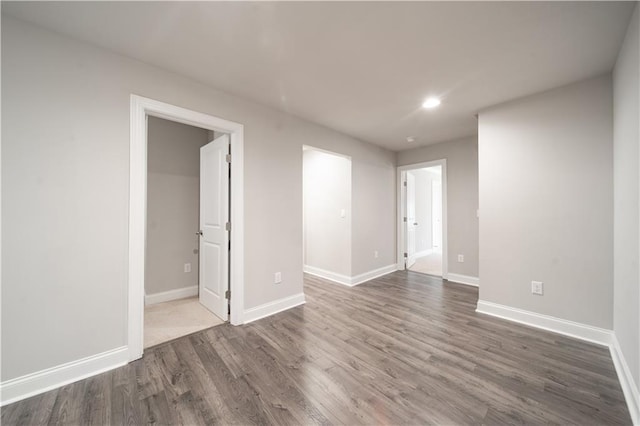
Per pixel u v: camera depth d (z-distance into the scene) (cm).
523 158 255
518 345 215
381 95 253
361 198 415
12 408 146
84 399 153
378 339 226
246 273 260
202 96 228
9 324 151
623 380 163
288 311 290
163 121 336
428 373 178
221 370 182
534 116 249
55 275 164
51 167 163
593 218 220
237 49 183
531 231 251
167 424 136
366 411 144
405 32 166
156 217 328
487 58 193
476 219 394
